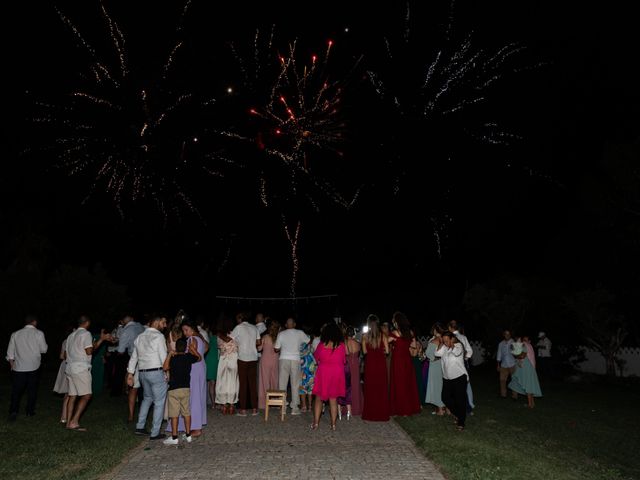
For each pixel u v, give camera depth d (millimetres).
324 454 7461
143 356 8477
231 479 6297
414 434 8727
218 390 10648
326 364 9359
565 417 11742
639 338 21281
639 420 12055
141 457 7352
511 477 6434
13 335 9867
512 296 23016
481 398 14109
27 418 9852
